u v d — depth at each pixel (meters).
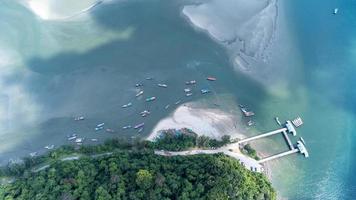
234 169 142.38
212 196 131.12
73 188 139.38
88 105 177.88
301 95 182.12
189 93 179.50
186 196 132.12
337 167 163.00
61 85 184.75
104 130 169.62
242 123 171.50
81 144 165.75
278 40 197.88
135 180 137.38
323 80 187.62
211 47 194.50
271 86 183.88
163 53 193.12
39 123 173.75
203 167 142.75
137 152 154.00
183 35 198.62
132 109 175.25
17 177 153.50
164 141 161.50
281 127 171.62
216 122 170.62
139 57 192.12
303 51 196.00
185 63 189.38
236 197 133.88
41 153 164.12
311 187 157.50
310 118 175.50
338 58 195.00
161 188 135.00
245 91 181.38
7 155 164.62
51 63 191.75
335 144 169.12
